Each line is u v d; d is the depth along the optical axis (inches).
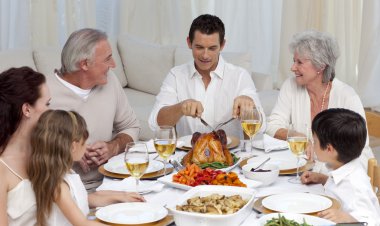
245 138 117.6
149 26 245.3
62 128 70.8
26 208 72.3
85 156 100.4
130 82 209.8
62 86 106.3
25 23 226.1
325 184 80.9
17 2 223.8
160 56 203.2
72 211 69.8
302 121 114.1
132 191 81.0
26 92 72.6
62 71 106.3
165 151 84.6
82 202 72.7
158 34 245.9
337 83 111.4
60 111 72.1
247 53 185.3
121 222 68.2
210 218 63.8
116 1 244.5
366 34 204.4
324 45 107.5
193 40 116.6
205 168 87.7
